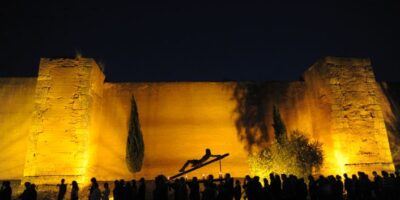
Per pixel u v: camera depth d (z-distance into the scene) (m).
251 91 21.78
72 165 17.20
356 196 12.33
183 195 11.24
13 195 16.58
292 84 22.16
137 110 20.00
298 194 11.30
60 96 18.25
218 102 21.36
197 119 20.84
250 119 21.11
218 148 20.31
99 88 20.44
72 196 12.48
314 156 17.22
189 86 21.58
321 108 20.47
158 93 21.25
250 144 20.56
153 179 19.25
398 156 21.50
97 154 19.52
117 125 20.30
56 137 17.59
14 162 19.22
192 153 20.08
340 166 18.58
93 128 19.25
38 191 16.59
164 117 20.73
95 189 11.73
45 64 18.77
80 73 18.69
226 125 20.86
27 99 20.55
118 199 11.81
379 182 12.91
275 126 18.84
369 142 19.08
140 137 18.31
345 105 19.48
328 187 11.61
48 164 17.16
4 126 19.88
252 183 11.25
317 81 21.06
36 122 17.78
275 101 21.66
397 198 12.46
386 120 22.30
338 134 18.95
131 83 21.36
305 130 21.25
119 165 19.42
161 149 20.02
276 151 17.30
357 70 20.31
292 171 16.59
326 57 20.30
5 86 20.77
